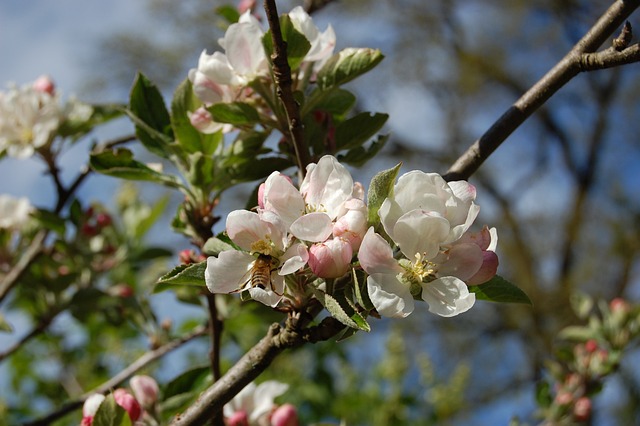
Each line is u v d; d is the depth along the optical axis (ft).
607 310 3.17
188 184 1.89
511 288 1.51
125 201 2.95
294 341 1.50
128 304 2.50
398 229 1.40
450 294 1.40
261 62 1.76
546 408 2.99
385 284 1.39
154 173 1.87
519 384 8.13
